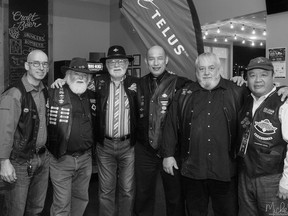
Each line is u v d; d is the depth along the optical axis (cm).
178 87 265
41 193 255
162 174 263
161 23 321
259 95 209
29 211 258
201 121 225
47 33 546
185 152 233
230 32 474
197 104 228
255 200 213
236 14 399
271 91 207
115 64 274
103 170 282
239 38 484
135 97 278
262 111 204
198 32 311
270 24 374
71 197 270
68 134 247
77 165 255
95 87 280
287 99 195
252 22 419
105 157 280
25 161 236
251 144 206
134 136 279
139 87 280
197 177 226
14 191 237
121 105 274
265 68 202
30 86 239
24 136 233
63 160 250
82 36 590
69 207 259
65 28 568
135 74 566
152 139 266
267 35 379
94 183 442
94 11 602
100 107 273
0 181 366
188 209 241
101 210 287
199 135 225
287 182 189
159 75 272
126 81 282
